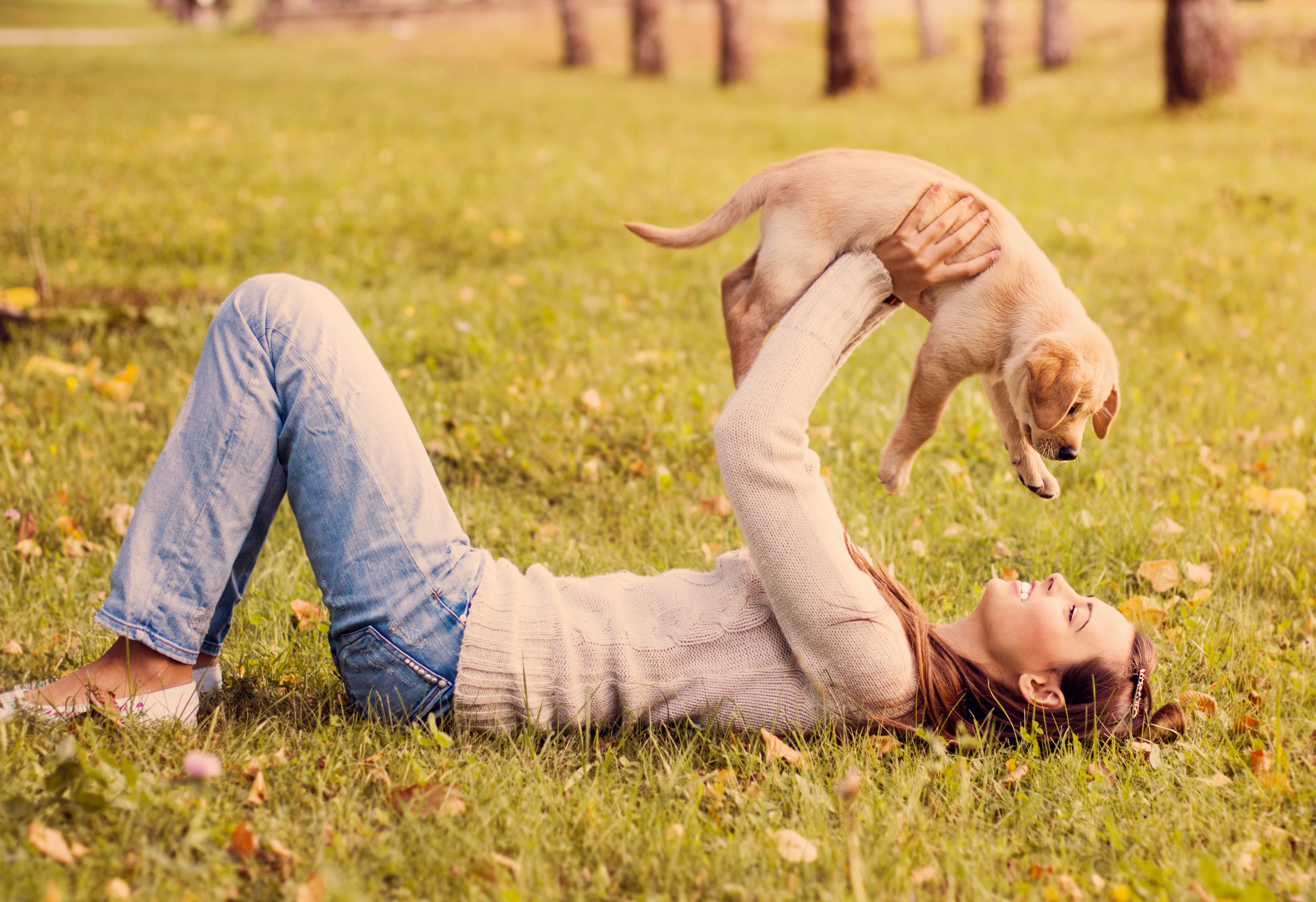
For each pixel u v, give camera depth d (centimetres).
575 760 249
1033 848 227
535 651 248
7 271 627
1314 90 1573
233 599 259
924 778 240
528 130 1359
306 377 239
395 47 2745
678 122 1473
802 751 250
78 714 238
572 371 507
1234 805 243
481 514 388
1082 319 283
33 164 953
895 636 245
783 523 236
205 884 189
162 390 480
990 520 388
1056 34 2136
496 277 677
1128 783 244
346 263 698
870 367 545
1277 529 379
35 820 195
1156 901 204
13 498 381
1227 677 296
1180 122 1367
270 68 2173
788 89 1998
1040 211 839
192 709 243
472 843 210
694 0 3216
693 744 251
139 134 1164
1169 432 460
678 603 259
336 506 240
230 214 796
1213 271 686
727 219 301
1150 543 373
